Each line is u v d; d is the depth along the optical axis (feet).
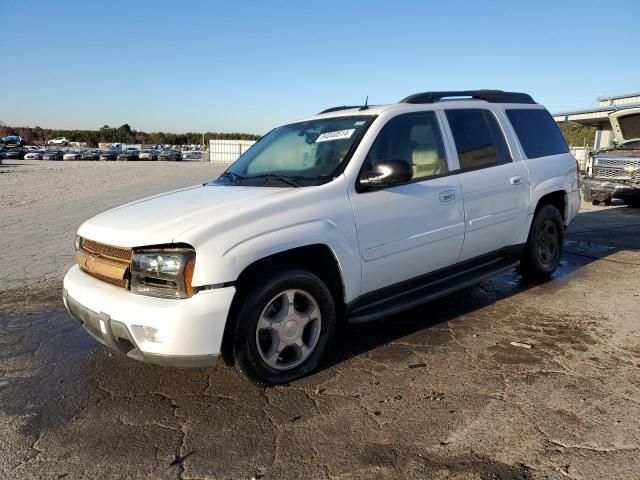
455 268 14.56
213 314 9.49
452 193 13.80
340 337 13.61
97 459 8.50
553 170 17.52
